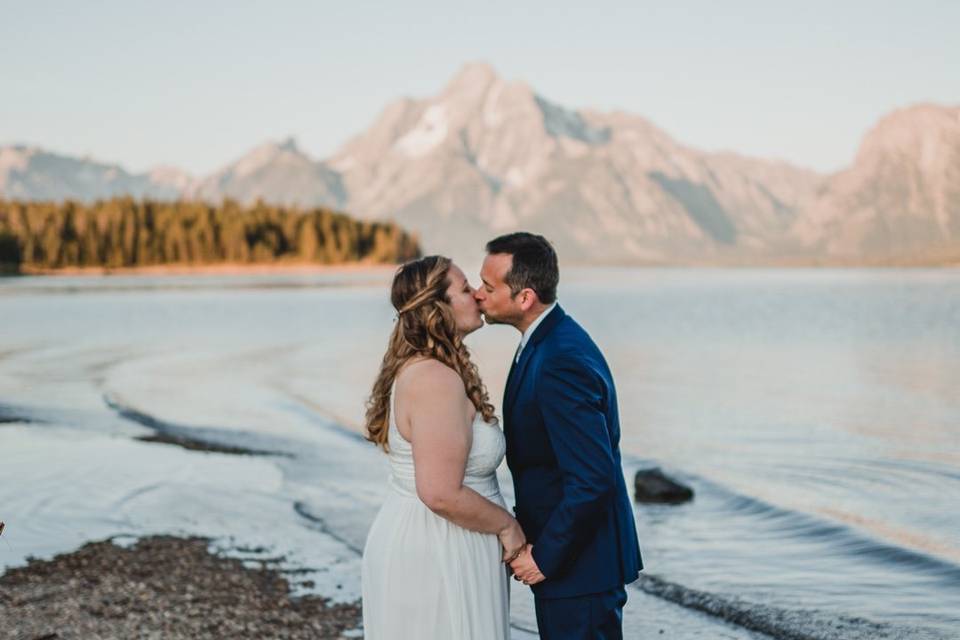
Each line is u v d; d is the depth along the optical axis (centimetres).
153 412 1723
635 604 664
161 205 15862
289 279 12700
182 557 780
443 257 360
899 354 3073
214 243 15262
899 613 625
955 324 4422
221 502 984
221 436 1449
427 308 349
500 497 368
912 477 1134
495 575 359
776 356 3041
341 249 16212
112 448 1320
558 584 354
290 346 3412
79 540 827
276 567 758
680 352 3203
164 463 1205
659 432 1554
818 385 2255
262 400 1922
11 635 591
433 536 352
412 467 357
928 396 2025
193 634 601
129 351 3192
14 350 3209
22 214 14512
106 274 14162
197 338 3784
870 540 813
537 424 354
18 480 1084
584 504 336
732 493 1026
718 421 1677
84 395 1980
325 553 799
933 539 815
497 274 356
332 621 632
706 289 10250
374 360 2877
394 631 354
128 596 676
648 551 799
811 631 599
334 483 1092
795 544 814
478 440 350
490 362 2817
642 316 5362
